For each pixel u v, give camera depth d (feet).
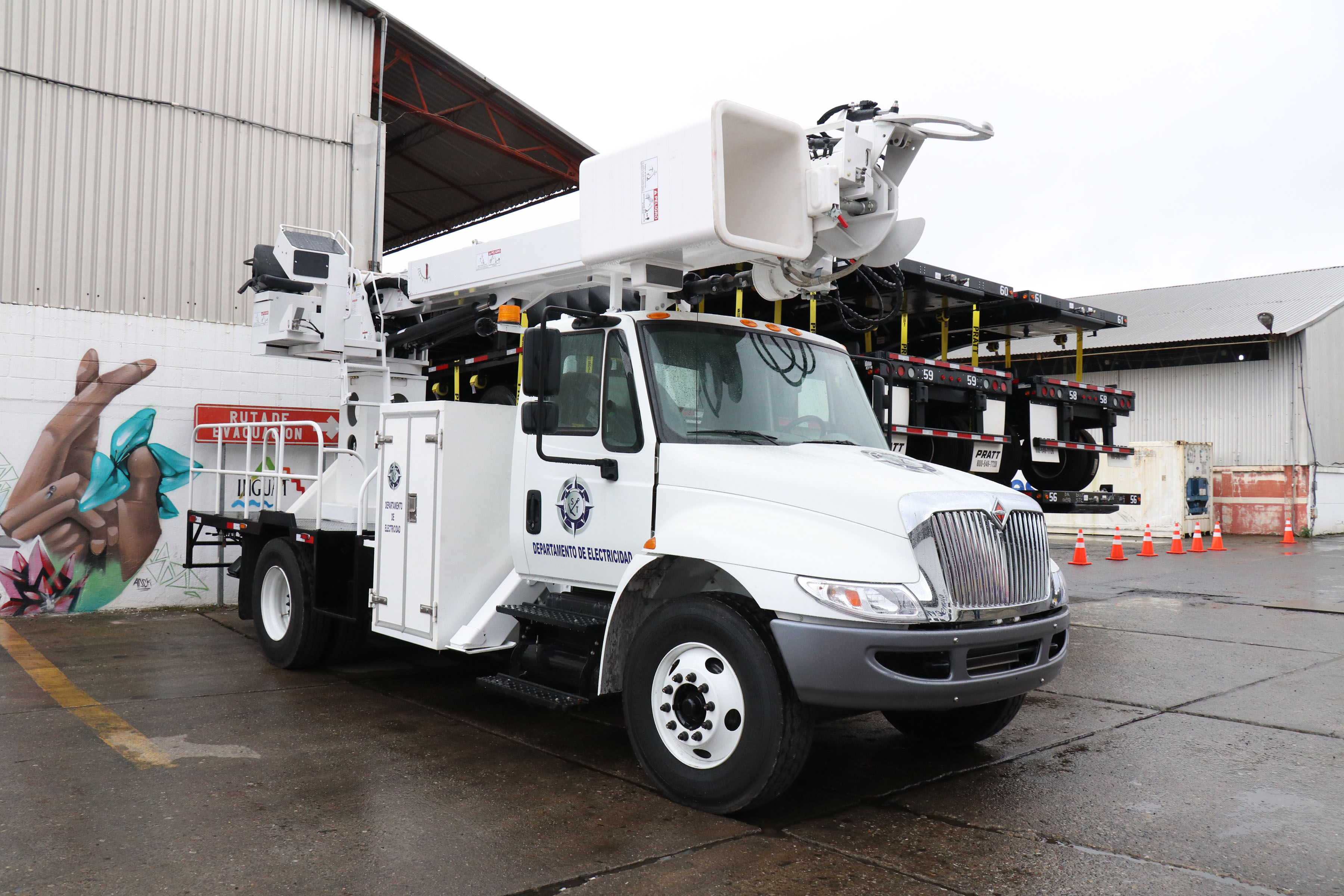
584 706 21.74
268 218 38.40
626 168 16.87
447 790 15.71
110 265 34.68
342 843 13.35
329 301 27.43
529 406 17.11
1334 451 88.99
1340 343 90.79
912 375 27.45
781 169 16.94
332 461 38.52
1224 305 97.30
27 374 32.91
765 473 15.07
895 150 19.01
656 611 15.65
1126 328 94.79
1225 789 16.06
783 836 13.89
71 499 33.63
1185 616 35.09
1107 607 37.42
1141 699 22.47
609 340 17.38
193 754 17.56
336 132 40.40
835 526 14.30
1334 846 13.57
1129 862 13.00
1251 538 77.77
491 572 19.93
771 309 29.09
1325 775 16.80
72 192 34.06
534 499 18.56
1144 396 93.91
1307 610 36.55
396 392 28.89
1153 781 16.52
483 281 22.79
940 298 30.81
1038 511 16.03
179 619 33.30
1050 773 17.02
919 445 28.53
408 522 20.44
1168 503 73.87
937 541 14.08
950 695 13.91
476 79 47.29
